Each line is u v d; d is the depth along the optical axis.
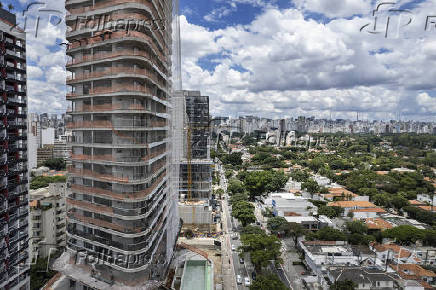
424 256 85.31
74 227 63.09
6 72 57.56
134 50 55.03
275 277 64.81
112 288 54.50
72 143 61.41
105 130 56.94
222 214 128.50
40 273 68.00
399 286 64.19
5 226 56.41
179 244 84.94
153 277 59.62
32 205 80.12
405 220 111.88
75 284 60.38
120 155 56.53
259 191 153.88
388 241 93.75
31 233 69.75
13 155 59.81
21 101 61.59
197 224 108.56
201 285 66.50
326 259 75.31
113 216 56.03
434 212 116.00
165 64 68.50
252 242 79.38
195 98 138.50
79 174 60.84
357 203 124.69
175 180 80.44
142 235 55.81
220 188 173.25
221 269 80.94
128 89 54.25
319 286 70.38
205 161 130.62
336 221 108.94
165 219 70.69
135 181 54.97
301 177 180.75
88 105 59.25
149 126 58.12
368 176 165.50
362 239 87.62
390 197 135.50
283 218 104.19
